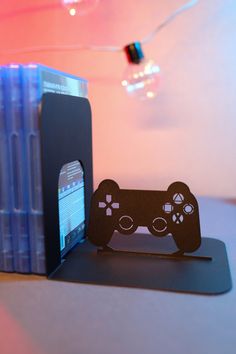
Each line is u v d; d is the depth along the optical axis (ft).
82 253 1.13
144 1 1.70
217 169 1.77
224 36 1.66
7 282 0.97
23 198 0.99
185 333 0.73
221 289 0.89
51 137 0.99
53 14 1.81
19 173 0.99
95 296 0.88
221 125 1.73
